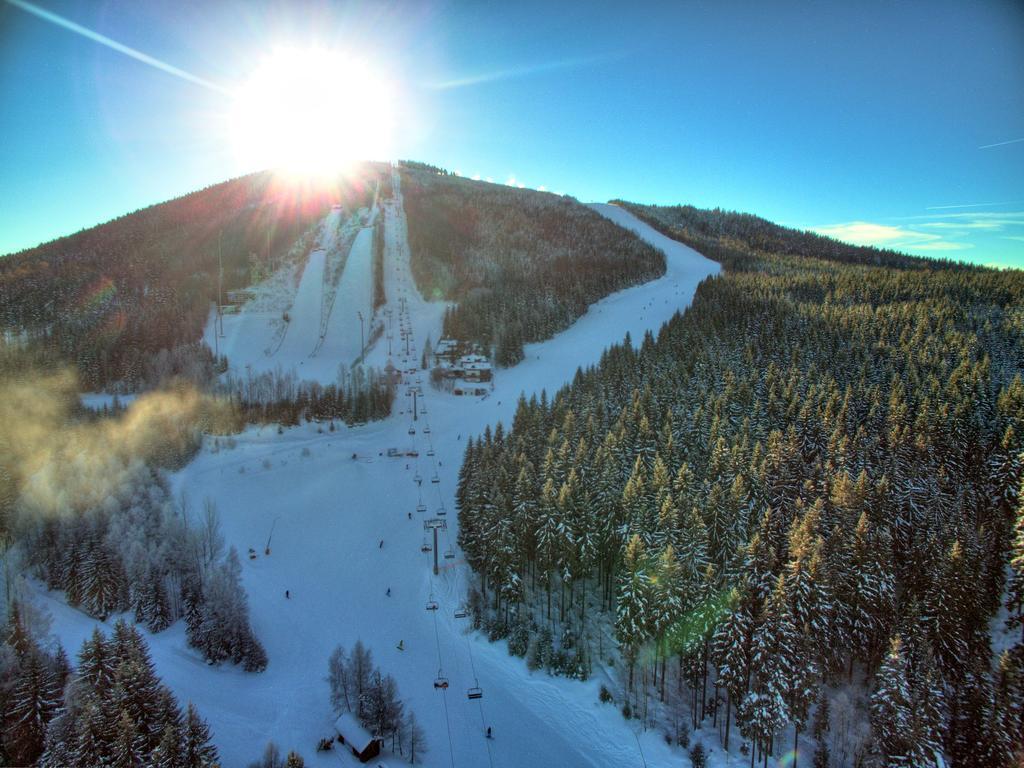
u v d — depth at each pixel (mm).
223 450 136875
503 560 79625
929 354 134250
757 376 124812
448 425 155375
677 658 71188
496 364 193375
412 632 81375
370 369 175125
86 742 48812
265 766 54688
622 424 105938
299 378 187250
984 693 53812
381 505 117688
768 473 82312
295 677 73375
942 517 73250
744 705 58281
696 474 90312
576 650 74188
